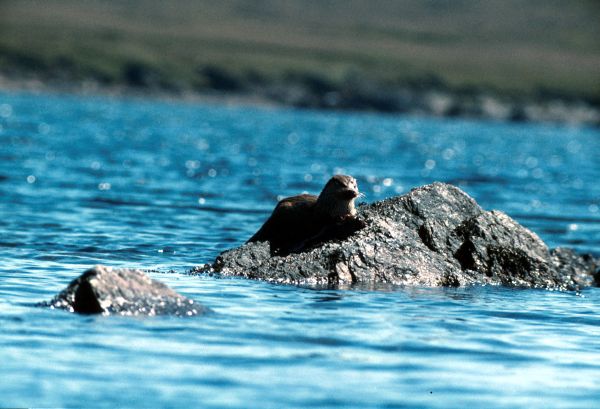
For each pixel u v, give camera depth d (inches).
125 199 4362.7
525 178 7229.3
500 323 1979.6
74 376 1428.4
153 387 1393.9
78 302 1854.1
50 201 4094.5
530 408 1381.6
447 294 2300.7
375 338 1748.3
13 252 2674.7
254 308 1977.1
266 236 2603.3
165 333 1708.9
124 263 2598.4
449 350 1691.7
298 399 1365.7
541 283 2581.2
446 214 2674.7
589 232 4197.8
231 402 1342.3
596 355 1733.5
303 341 1701.5
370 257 2423.7
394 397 1395.2
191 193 4835.1
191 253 2869.1
